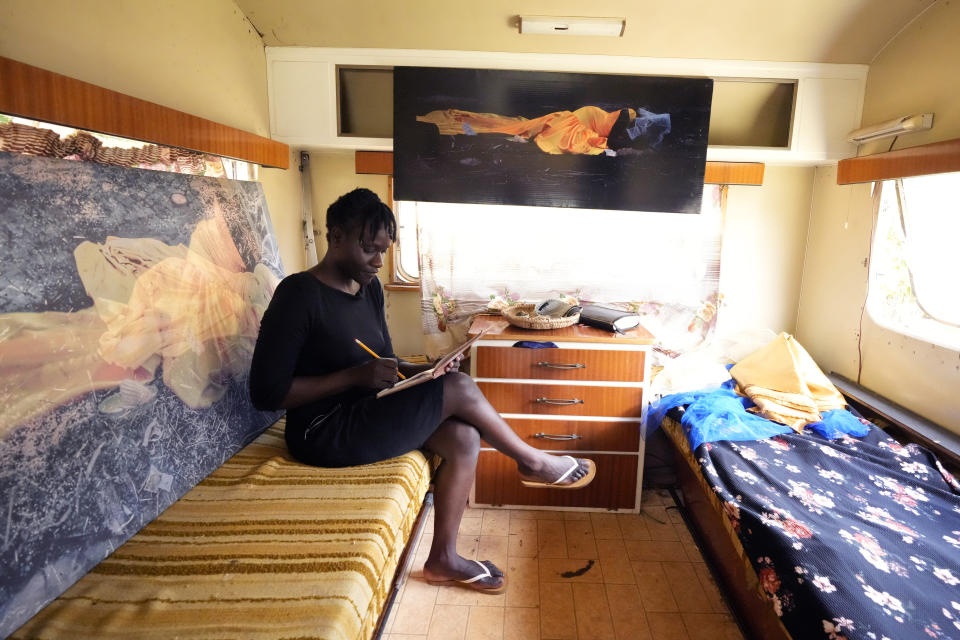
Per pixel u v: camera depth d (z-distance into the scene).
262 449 1.76
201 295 1.69
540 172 2.50
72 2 1.39
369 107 2.52
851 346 2.55
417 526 2.21
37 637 1.00
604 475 2.37
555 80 2.40
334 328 1.61
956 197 2.06
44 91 1.22
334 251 1.63
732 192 2.78
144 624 1.03
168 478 1.44
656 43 2.32
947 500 1.70
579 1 2.14
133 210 1.48
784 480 1.79
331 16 2.26
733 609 1.80
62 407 1.19
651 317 2.82
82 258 1.30
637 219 2.72
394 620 1.77
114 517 1.27
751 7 2.14
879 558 1.38
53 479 1.15
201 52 1.95
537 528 2.28
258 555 1.22
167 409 1.49
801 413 2.21
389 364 1.54
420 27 2.30
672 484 2.61
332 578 1.15
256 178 2.27
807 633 1.22
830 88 2.42
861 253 2.46
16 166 1.18
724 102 2.50
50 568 1.11
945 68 1.98
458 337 2.84
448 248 2.75
